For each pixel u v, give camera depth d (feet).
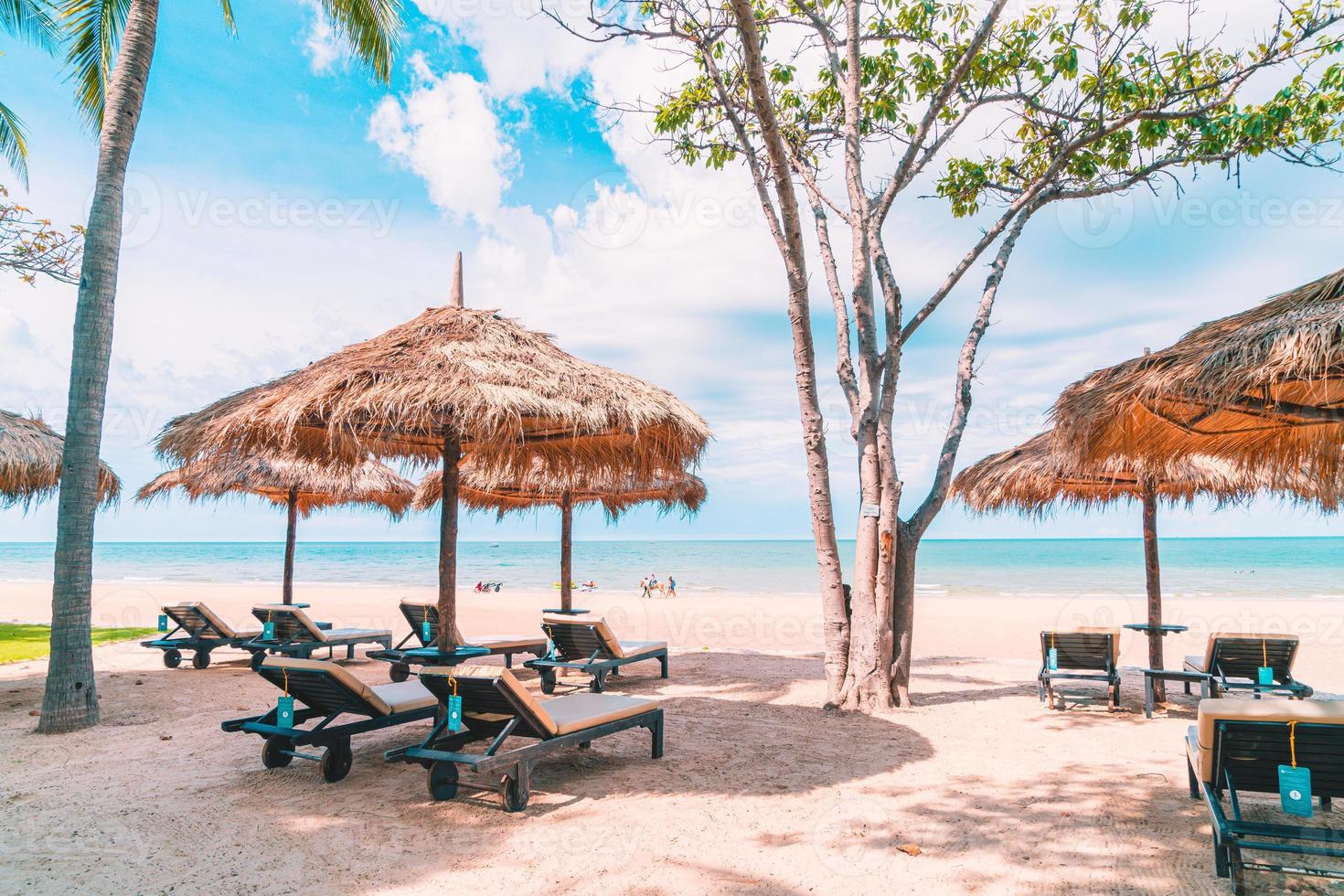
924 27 28.14
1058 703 24.97
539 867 11.59
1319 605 85.71
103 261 21.86
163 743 19.11
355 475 40.24
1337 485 19.47
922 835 12.98
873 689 23.56
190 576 181.57
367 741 19.47
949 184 30.83
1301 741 10.37
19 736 19.89
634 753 18.31
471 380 18.98
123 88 22.40
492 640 31.40
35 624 50.75
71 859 11.76
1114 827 13.32
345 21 29.73
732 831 13.12
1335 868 11.71
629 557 293.84
